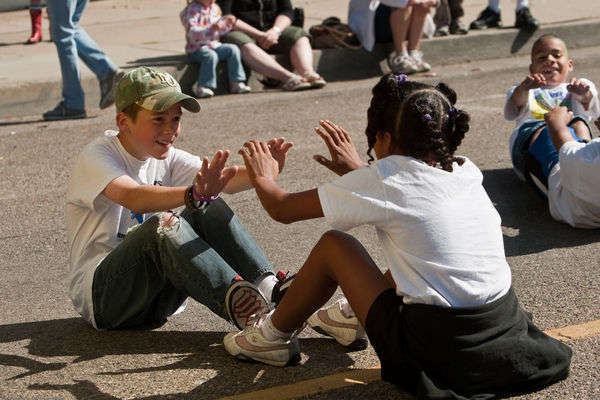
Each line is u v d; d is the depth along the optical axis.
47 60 13.79
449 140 4.20
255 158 4.54
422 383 3.99
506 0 18.91
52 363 4.88
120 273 4.93
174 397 4.43
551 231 7.07
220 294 4.77
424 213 4.07
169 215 4.82
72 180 5.09
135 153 5.07
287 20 13.33
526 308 5.49
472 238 4.11
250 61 13.05
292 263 6.53
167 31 16.41
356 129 10.53
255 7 13.25
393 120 4.15
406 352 4.09
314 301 4.52
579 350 4.81
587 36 16.02
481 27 15.84
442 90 4.29
